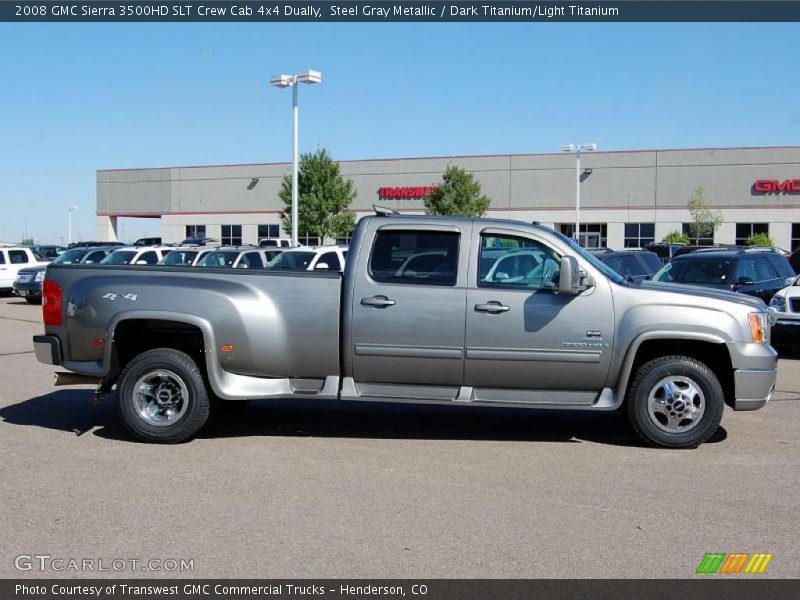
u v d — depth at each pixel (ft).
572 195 165.99
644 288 23.95
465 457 23.20
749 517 18.28
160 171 204.23
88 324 24.66
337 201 153.69
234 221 196.13
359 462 22.61
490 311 23.70
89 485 20.40
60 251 125.49
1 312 73.87
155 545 16.52
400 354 23.97
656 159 160.86
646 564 15.69
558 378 23.90
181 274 24.81
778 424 27.37
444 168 173.27
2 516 18.17
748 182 156.04
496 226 24.23
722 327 23.47
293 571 15.29
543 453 23.67
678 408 23.89
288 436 25.67
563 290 22.90
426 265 24.18
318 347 24.21
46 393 32.76
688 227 159.63
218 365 24.12
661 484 20.66
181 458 22.95
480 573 15.23
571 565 15.60
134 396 24.45
